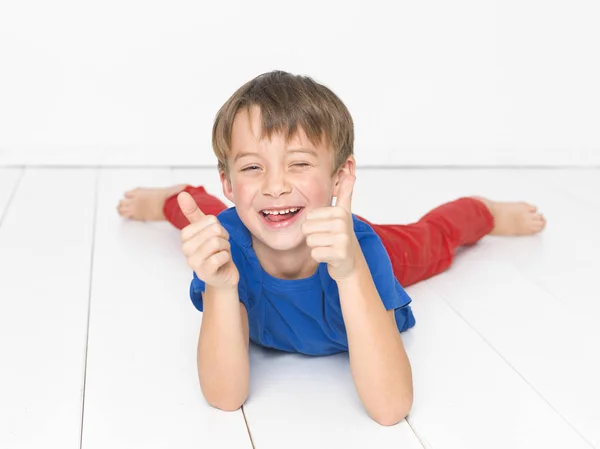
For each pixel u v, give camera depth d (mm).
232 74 2598
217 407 1161
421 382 1239
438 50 2654
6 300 1525
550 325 1441
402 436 1091
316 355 1318
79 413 1150
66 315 1469
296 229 1134
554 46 2693
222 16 2541
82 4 2477
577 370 1282
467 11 2629
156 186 2348
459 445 1073
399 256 1537
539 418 1143
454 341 1376
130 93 2564
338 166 1191
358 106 2678
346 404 1171
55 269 1685
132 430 1109
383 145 2723
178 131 2611
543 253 1797
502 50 2680
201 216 1027
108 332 1404
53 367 1282
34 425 1120
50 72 2510
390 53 2639
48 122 2547
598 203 2230
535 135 2768
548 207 2176
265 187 1104
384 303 1164
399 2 2596
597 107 2768
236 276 1063
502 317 1473
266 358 1309
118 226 1967
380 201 2211
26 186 2312
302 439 1084
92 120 2568
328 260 1011
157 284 1613
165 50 2545
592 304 1536
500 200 2244
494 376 1260
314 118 1123
